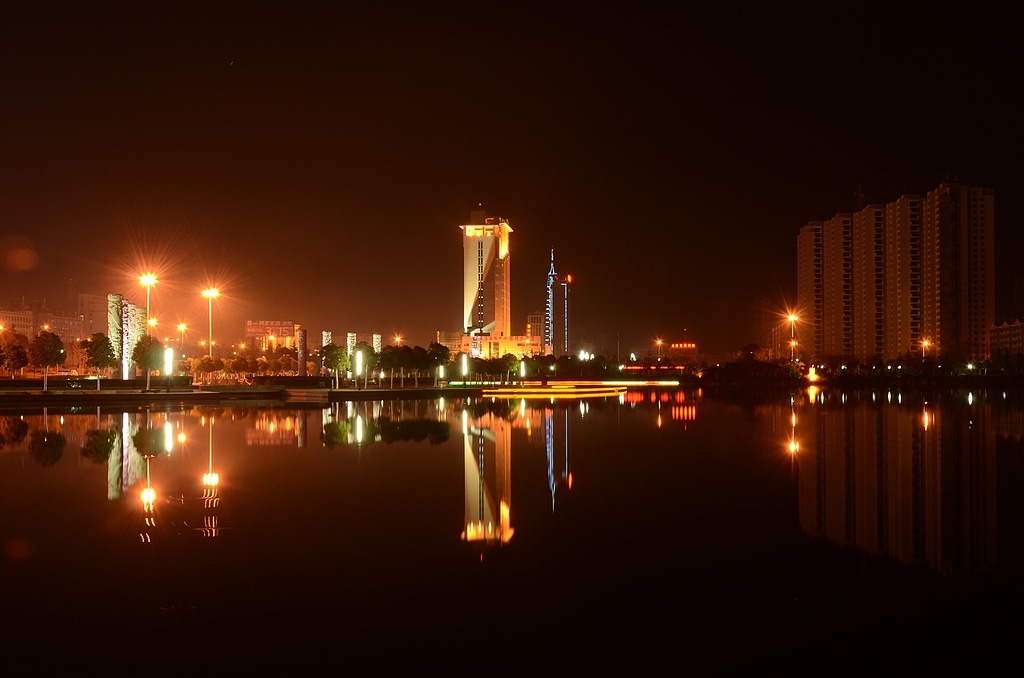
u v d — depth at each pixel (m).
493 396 97.69
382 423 48.09
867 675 9.88
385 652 10.49
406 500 20.91
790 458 30.44
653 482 24.23
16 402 62.47
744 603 12.44
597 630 11.29
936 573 14.05
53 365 76.88
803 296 194.38
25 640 10.84
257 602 12.38
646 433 41.62
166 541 16.16
